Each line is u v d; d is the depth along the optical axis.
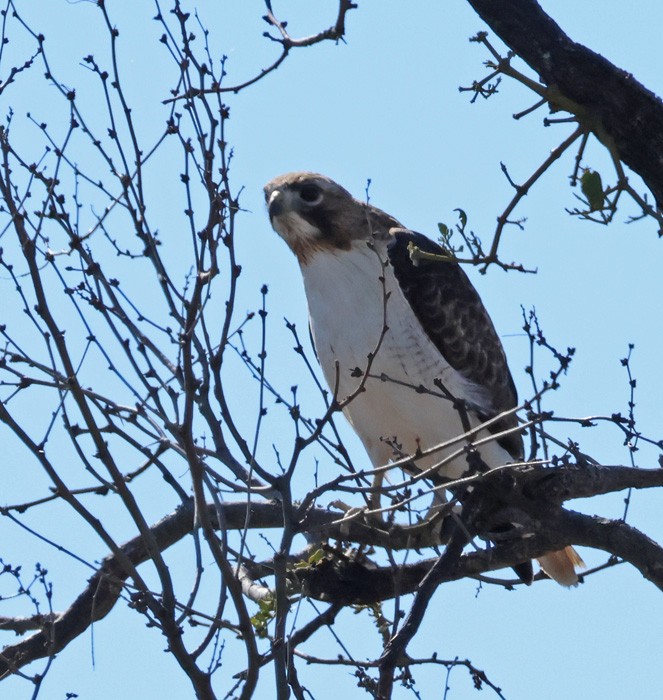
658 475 10.49
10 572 8.46
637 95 7.48
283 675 7.69
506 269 8.13
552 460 8.87
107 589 10.80
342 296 12.20
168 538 11.08
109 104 8.21
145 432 8.08
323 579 10.47
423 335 12.21
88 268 8.03
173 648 7.63
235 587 7.72
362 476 8.14
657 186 7.57
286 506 7.96
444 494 10.08
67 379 7.52
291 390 8.07
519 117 7.82
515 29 7.70
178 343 8.03
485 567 10.65
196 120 8.04
